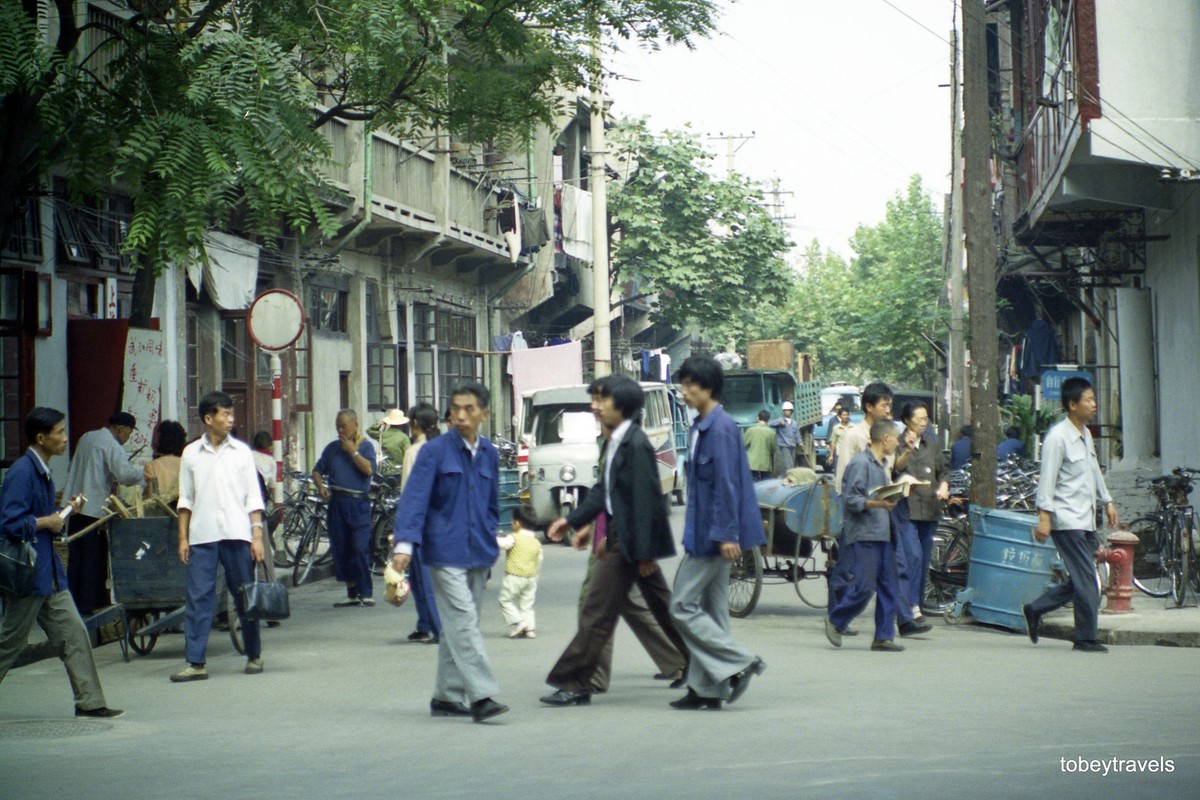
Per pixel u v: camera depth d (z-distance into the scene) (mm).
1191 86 17109
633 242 47000
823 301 82625
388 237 30250
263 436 19031
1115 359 25844
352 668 11320
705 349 68188
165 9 13758
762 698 9219
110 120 12883
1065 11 18938
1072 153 18078
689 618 8719
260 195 12969
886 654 11570
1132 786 6250
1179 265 19703
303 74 14875
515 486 24812
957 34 31938
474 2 16438
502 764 7141
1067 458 11672
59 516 8992
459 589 8680
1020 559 13094
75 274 18125
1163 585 15195
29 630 9016
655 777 6652
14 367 16641
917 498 13539
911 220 71750
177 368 21281
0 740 8328
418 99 16516
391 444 21875
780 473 31422
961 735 7645
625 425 8938
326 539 21891
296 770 7141
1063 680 9922
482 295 39250
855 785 6332
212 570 10922
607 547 9062
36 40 12172
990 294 15172
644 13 17688
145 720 9023
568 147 46188
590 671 9125
